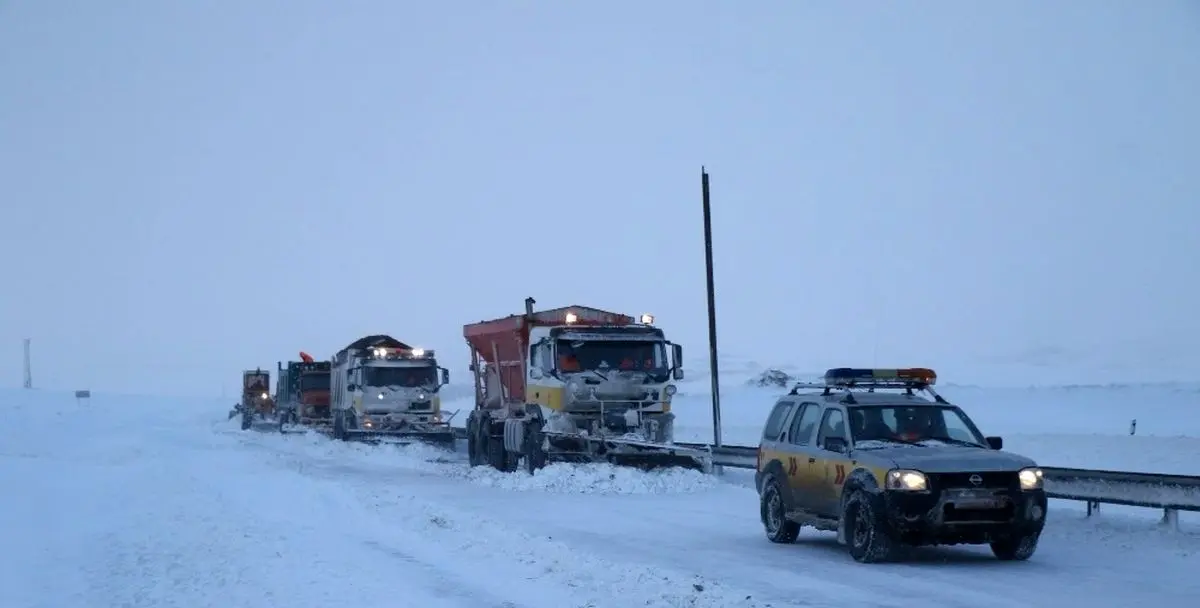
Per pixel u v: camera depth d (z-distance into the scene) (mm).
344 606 11242
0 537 17484
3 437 52594
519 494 23891
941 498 13141
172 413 97438
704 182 30609
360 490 23422
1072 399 72000
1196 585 12102
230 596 12000
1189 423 55375
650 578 12164
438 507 20016
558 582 12273
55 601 12242
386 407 43906
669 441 29016
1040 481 13438
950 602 11172
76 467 32531
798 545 15695
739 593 11234
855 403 14789
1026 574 12922
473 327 35281
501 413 32625
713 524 18312
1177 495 15125
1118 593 11625
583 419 28672
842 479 14203
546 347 28922
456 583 12422
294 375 60906
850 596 11539
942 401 15320
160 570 13883
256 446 44594
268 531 17156
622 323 30906
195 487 24828
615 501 22281
